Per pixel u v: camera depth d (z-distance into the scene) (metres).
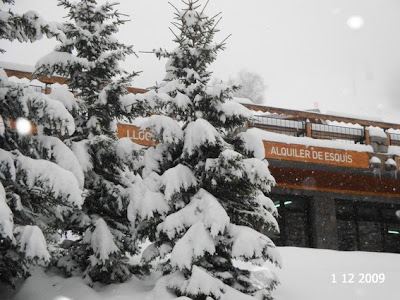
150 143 19.62
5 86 9.98
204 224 9.81
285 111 23.16
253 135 11.31
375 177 25.42
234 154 10.14
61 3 12.88
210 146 10.82
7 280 10.80
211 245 9.65
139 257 14.06
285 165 23.06
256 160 10.57
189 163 11.10
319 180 24.52
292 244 24.30
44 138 10.23
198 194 10.51
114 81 12.08
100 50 12.81
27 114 9.66
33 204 10.30
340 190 25.31
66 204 10.03
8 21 10.35
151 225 10.78
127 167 12.70
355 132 25.27
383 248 26.34
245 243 9.77
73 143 11.46
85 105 12.01
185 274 10.19
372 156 24.55
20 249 8.37
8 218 8.02
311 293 11.71
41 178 9.15
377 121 24.97
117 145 11.84
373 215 26.53
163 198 10.35
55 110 9.81
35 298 10.41
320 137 24.52
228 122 11.45
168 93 11.41
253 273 10.77
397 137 25.95
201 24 11.81
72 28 12.58
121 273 11.44
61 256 12.06
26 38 10.77
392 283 12.85
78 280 10.91
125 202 11.33
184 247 9.55
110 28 12.88
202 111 11.39
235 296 9.73
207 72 11.80
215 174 10.55
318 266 14.84
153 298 9.86
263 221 10.86
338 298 11.40
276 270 13.98
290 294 11.55
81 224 11.29
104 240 10.76
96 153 11.88
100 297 10.31
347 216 25.91
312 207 24.83
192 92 11.29
